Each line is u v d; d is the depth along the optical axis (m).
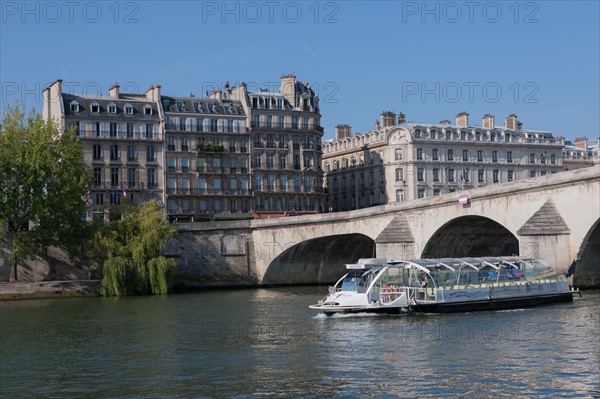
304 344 38.16
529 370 30.75
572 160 136.38
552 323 42.84
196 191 102.69
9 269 76.00
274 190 108.00
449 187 117.81
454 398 27.06
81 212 76.62
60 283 72.69
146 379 31.03
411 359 33.50
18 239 73.12
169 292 74.31
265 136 108.00
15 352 37.94
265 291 78.06
